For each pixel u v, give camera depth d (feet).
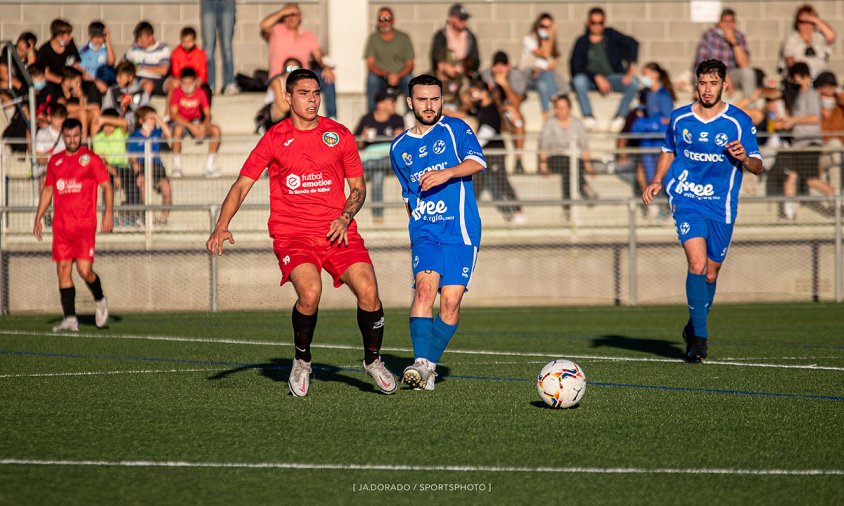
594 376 92.17
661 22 240.32
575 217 178.81
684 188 101.40
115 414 72.74
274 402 77.56
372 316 78.54
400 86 204.74
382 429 67.05
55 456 59.72
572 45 239.71
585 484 53.47
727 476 55.01
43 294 173.27
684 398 79.36
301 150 76.64
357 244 79.15
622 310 166.20
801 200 176.14
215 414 72.54
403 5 234.17
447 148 80.07
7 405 76.64
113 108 190.08
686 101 218.79
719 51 220.23
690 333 102.37
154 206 170.60
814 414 72.33
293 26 203.21
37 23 228.02
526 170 178.09
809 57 220.43
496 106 188.14
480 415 71.87
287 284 172.96
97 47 208.64
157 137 186.80
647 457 59.26
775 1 242.78
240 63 233.55
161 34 231.50
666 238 180.65
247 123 213.05
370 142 179.22
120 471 56.18
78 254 134.62
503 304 178.29
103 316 139.13
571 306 175.42
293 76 76.38
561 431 66.39
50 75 198.70
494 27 237.86
